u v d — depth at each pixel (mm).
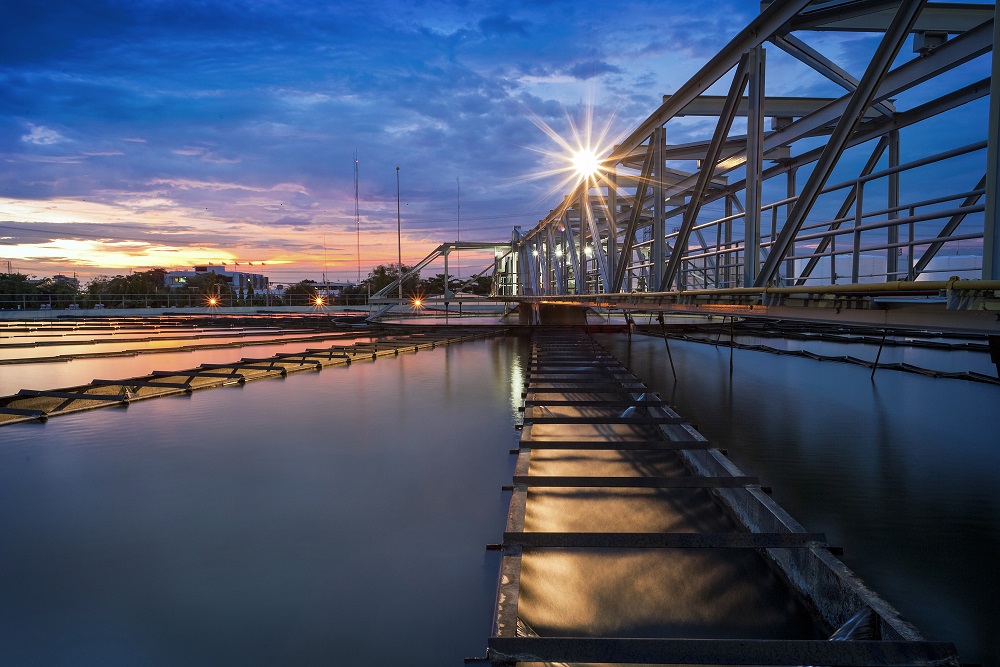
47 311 49281
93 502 6410
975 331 3680
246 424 10375
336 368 18625
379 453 8461
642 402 10445
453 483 7074
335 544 5312
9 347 24844
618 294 13477
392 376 16734
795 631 4051
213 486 6957
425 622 4066
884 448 7801
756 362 18250
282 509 6199
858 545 4773
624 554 5215
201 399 12906
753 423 9414
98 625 4020
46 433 9703
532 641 3076
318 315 53969
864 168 11508
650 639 3016
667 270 10117
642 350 22797
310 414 11273
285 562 4965
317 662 3623
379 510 6168
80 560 5004
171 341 28516
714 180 18609
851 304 4984
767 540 4340
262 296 72000
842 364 17422
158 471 7570
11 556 5082
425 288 82312
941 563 4449
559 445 7246
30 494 6676
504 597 3727
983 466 6938
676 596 4520
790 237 6395
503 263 57125
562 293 28203
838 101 10922
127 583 4598
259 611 4207
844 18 6836
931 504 5672
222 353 23703
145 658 3670
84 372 17859
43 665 3600
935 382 13836
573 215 27766
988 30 7699
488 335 32156
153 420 10727
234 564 4918
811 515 5422
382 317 54219
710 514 6156
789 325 29703
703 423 9430
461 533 5578
